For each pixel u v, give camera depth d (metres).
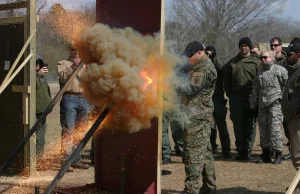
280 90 8.41
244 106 8.84
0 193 6.29
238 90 8.84
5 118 7.51
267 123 8.54
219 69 9.15
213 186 6.01
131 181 5.71
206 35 32.16
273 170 7.99
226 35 32.69
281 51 9.44
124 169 5.72
